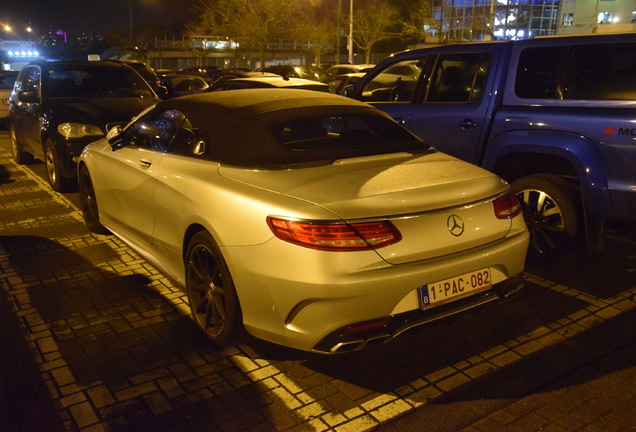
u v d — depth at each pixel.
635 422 3.13
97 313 4.44
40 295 4.77
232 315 3.54
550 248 5.19
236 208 3.44
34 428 3.09
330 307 3.06
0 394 2.59
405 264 3.17
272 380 3.53
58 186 8.07
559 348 3.92
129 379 3.54
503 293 3.57
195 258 3.91
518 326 4.23
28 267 5.37
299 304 3.13
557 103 5.02
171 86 19.20
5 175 9.45
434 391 3.42
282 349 3.89
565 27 47.88
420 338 4.05
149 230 4.53
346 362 3.74
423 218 3.25
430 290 3.23
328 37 40.19
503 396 3.37
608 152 4.65
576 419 3.16
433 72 6.04
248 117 4.02
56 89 8.77
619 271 5.27
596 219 4.83
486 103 5.47
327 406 3.28
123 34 58.56
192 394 3.38
